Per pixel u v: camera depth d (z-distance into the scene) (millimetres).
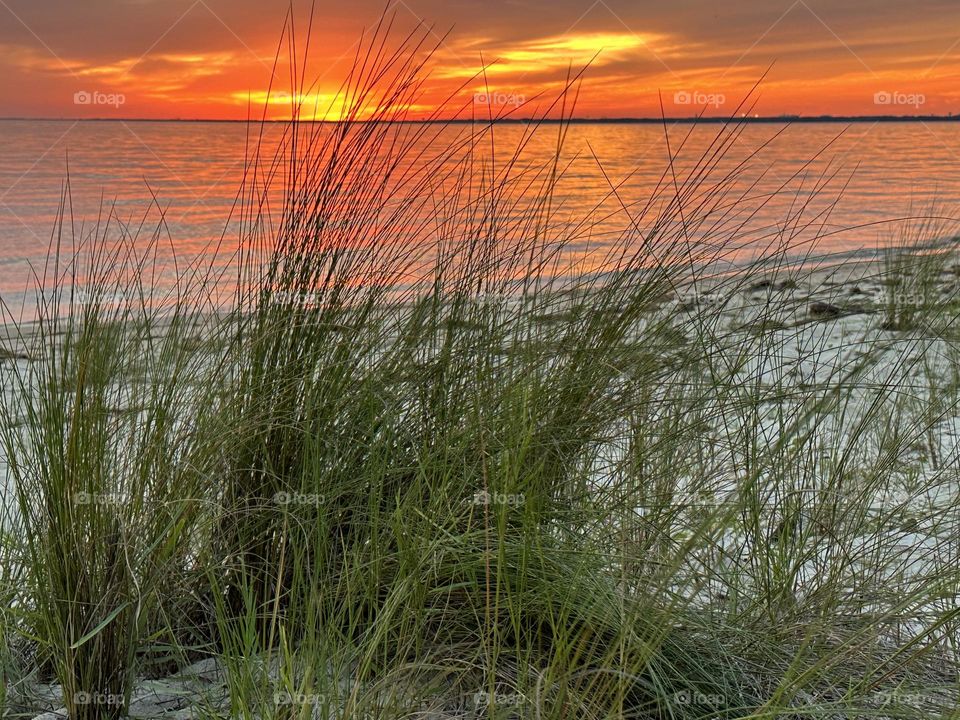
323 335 2438
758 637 2105
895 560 2439
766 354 2738
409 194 2586
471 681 1928
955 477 2734
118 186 32188
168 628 2012
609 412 2418
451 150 2613
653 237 2574
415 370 2455
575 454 2357
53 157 50719
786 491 2562
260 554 2236
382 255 2561
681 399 2480
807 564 2605
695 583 2029
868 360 2881
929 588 2123
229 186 31156
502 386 2406
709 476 2441
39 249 14328
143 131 97062
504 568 1880
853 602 2283
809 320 3092
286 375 2395
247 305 2510
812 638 2105
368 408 2385
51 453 1905
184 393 2322
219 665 2023
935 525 2436
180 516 2041
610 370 2418
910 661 1878
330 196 2496
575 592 1900
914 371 3574
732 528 2357
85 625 1821
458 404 2436
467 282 2602
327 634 1831
